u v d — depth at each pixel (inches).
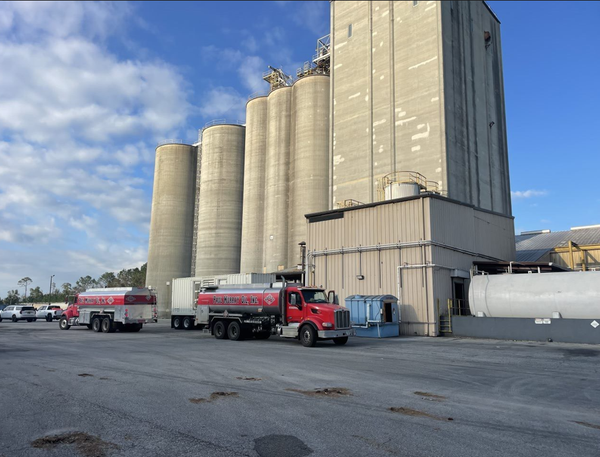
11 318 2000.5
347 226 1146.7
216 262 2064.5
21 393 349.1
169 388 365.7
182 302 1267.2
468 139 1512.1
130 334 1040.2
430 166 1378.0
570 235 1715.1
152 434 242.2
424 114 1423.5
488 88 1748.3
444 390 360.5
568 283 807.1
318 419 271.6
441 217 1042.7
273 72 2193.7
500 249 1298.0
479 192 1534.2
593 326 765.9
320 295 791.7
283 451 215.2
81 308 1216.8
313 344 726.5
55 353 622.8
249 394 342.3
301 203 1726.1
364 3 1690.5
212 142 2198.6
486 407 304.3
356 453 212.7
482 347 709.3
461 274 1054.4
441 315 973.2
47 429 253.0
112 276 4621.1
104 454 212.5
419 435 240.4
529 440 233.5
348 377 418.9
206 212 2137.1
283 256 1788.9
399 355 598.5
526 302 837.8
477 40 1713.8
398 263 1033.5
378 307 932.0
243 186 2107.5
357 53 1675.7
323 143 1758.1
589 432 248.7
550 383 394.6
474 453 213.2
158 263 2333.9
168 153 2444.6
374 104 1576.0
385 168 1496.1
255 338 897.5
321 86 1803.6
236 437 236.8
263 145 1998.0
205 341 831.7
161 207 2394.2
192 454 211.5
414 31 1505.9
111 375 431.2
